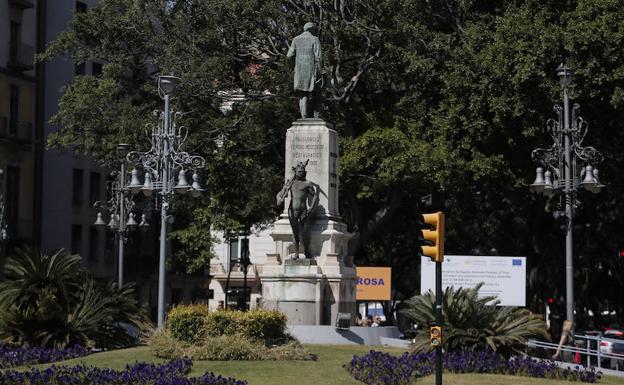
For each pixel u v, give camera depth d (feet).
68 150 327.67
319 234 151.53
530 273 246.27
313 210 152.97
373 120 231.09
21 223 306.14
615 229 246.88
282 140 235.81
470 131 209.56
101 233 346.13
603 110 209.97
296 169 150.10
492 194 229.04
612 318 320.50
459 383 109.81
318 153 154.92
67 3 326.44
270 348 124.26
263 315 126.93
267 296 149.18
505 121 208.03
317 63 158.71
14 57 303.27
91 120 235.40
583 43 198.59
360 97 240.53
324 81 161.07
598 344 147.74
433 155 209.56
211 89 230.07
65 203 327.88
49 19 318.65
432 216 95.20
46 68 317.63
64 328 135.85
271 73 230.48
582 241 248.73
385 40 227.40
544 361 126.11
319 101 159.74
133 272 363.56
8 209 301.22
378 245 292.20
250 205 239.09
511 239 250.16
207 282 419.95
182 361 113.80
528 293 247.09
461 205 234.58
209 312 129.39
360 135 232.94
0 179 245.65
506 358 127.03
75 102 237.04
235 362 119.03
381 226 248.11
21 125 306.35
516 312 130.93
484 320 126.31
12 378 101.30
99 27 242.37
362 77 236.22
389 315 292.81
